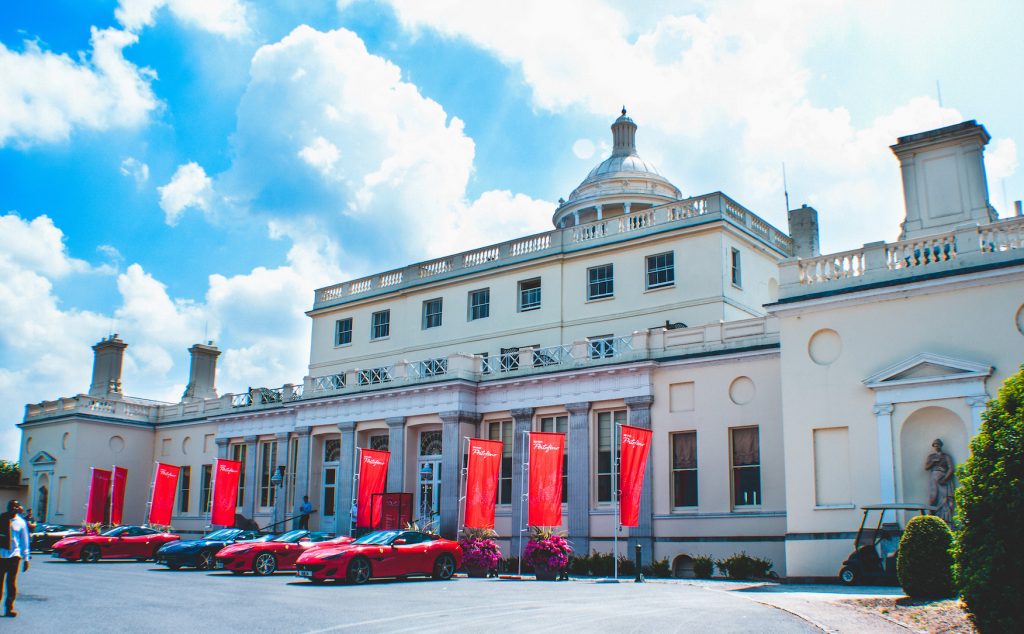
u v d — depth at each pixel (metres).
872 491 23.91
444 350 42.62
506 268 40.81
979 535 12.84
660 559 30.83
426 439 38.56
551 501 29.50
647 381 32.22
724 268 34.69
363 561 24.58
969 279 23.11
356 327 47.44
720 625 14.55
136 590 21.78
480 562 28.41
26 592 21.06
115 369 62.06
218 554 28.27
